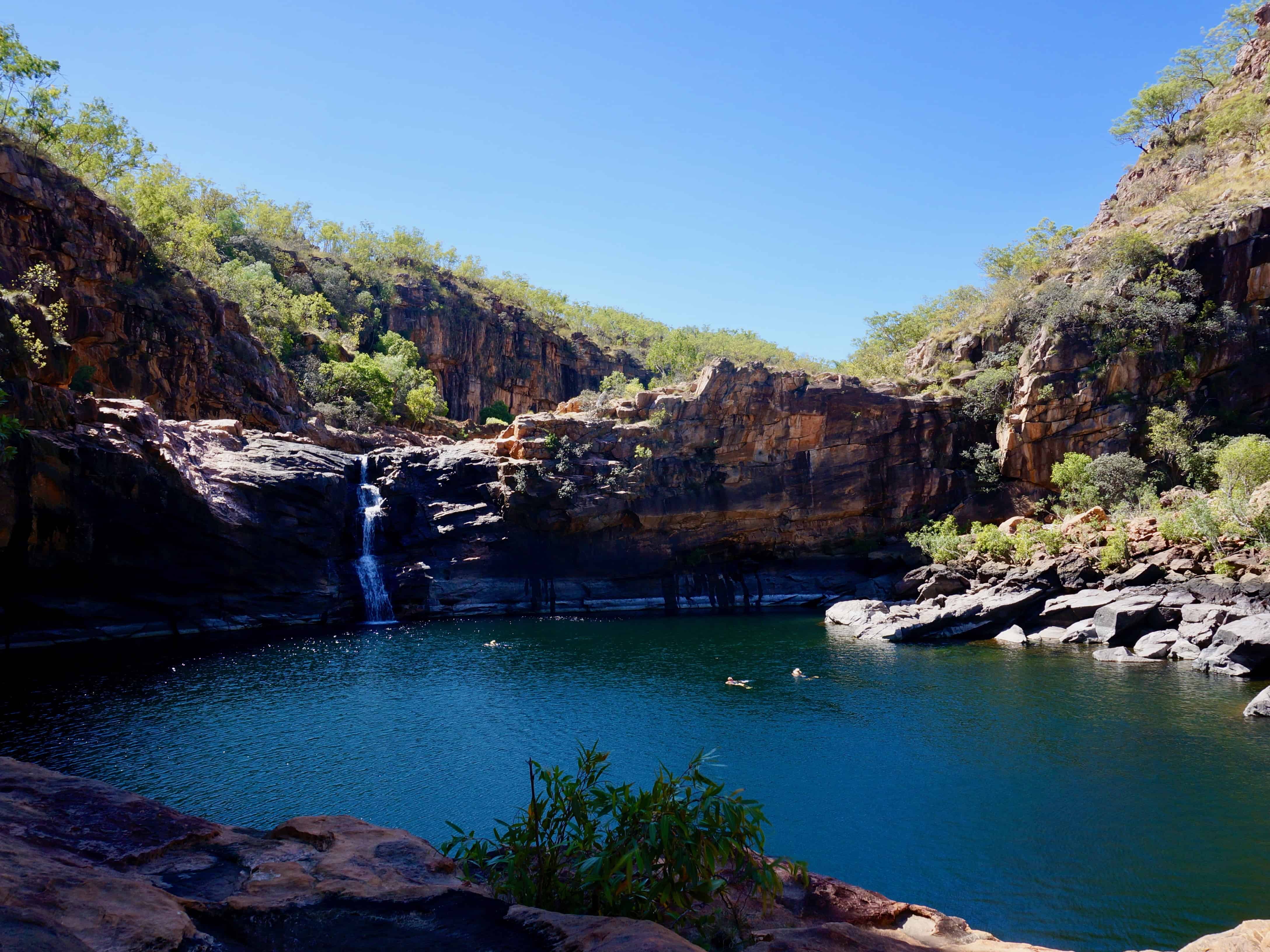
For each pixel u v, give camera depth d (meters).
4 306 40.00
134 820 5.52
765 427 67.00
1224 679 33.72
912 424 69.12
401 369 92.19
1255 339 63.94
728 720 28.11
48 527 40.81
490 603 59.19
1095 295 66.56
